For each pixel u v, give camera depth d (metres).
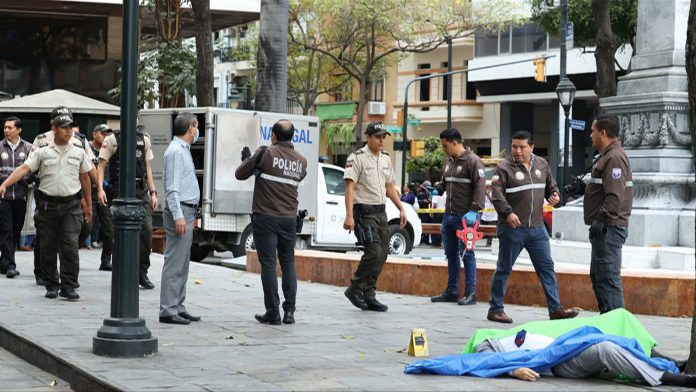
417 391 7.77
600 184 10.95
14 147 15.74
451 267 13.95
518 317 12.68
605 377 8.38
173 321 11.34
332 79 56.22
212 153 20.97
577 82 48.47
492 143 54.19
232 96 54.75
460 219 13.77
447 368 8.44
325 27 47.81
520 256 18.06
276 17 22.97
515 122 52.94
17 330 10.55
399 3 46.72
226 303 13.30
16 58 32.78
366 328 11.32
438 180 54.47
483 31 50.81
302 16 48.59
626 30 38.06
